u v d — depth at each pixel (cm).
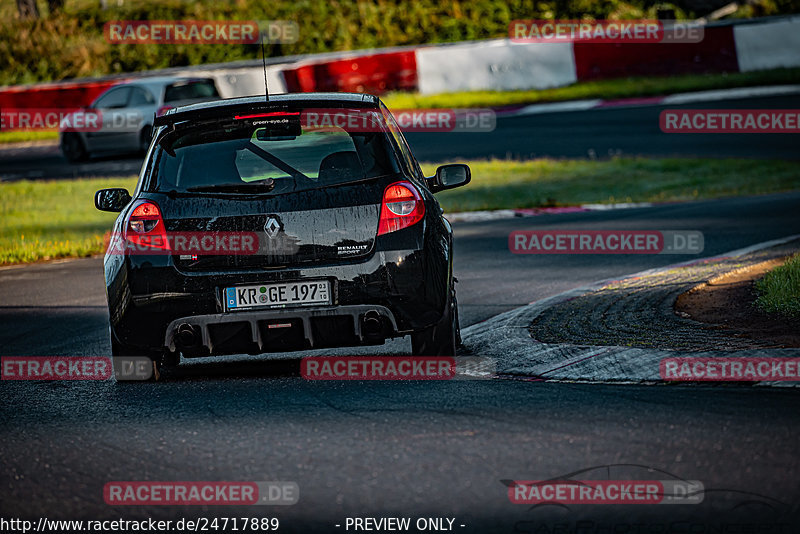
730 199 6138
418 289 2017
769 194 6322
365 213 2017
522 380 2017
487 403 1784
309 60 11012
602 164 7731
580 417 1652
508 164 7788
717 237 4381
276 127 2086
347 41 13112
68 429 1767
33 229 5834
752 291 2741
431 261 2033
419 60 11125
